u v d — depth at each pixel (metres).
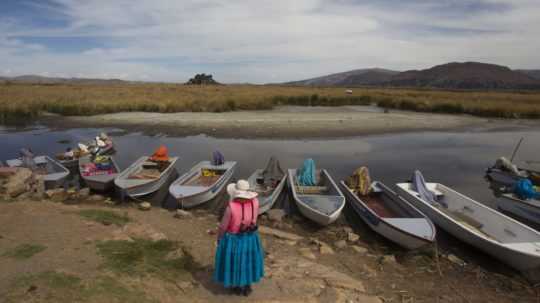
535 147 20.58
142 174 12.41
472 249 8.14
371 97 42.38
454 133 24.39
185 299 4.32
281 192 11.94
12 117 28.05
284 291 4.75
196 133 22.52
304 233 8.80
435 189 11.16
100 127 24.62
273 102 37.81
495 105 34.25
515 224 7.97
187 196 9.88
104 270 4.58
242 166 15.30
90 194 11.62
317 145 19.80
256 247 4.39
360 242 8.42
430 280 6.43
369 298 5.02
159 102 32.59
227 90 52.34
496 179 14.02
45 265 4.49
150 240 6.20
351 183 11.16
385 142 21.05
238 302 4.38
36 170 12.89
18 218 6.59
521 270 7.05
